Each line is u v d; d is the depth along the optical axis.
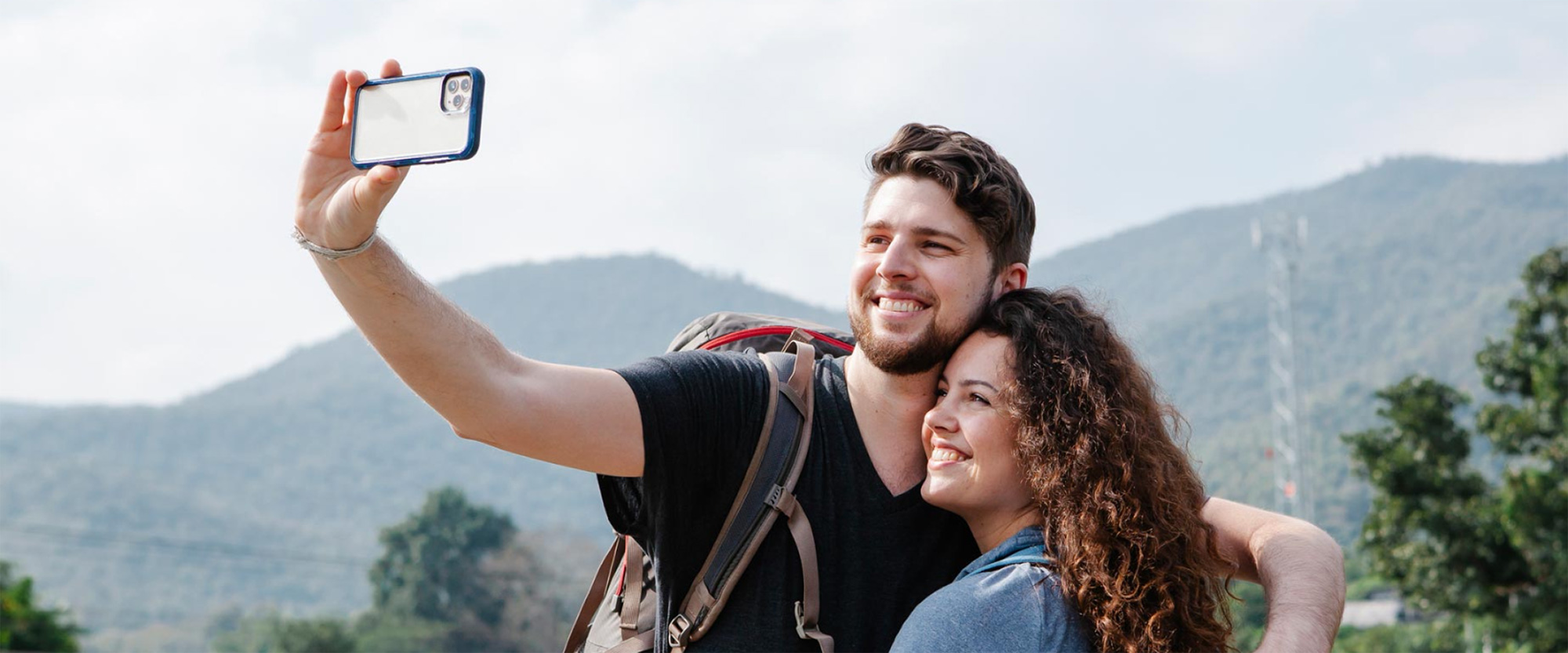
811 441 2.71
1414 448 19.61
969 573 2.59
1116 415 2.58
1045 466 2.57
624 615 2.77
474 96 2.04
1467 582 18.91
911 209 2.69
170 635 91.94
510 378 2.34
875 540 2.71
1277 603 2.59
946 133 2.77
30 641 24.28
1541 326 19.80
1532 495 17.98
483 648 64.44
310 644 56.44
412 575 66.62
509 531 71.69
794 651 2.61
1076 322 2.70
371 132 2.12
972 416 2.65
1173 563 2.55
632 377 2.53
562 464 2.47
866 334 2.71
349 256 2.14
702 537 2.63
